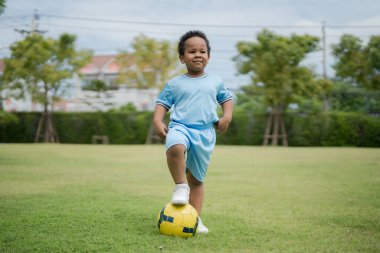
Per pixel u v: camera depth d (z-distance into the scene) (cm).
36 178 573
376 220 309
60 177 588
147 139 2017
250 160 936
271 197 422
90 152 1211
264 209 354
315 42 1909
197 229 262
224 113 296
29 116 2092
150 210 342
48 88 2092
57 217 309
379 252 226
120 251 224
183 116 276
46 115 2089
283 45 1842
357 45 1923
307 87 1897
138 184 522
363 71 1925
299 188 490
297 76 1886
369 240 251
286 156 1071
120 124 2047
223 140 1961
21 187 482
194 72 288
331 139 1809
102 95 2380
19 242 241
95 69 3416
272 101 1917
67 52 2086
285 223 297
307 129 1831
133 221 298
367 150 1387
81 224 287
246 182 548
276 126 1878
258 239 251
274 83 1870
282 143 1900
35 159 918
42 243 239
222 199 409
